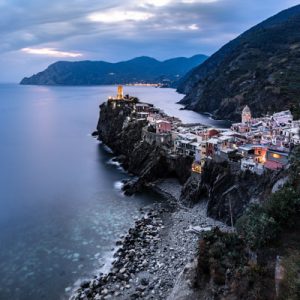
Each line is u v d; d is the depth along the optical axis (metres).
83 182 107.88
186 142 106.06
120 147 142.50
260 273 42.16
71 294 53.78
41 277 58.12
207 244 51.91
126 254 63.75
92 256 64.25
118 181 109.19
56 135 190.25
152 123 128.50
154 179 104.69
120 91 195.00
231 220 70.38
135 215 82.19
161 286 53.72
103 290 53.75
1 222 78.44
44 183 106.75
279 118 138.00
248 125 132.50
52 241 69.88
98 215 82.38
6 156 141.50
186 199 88.19
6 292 54.47
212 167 85.12
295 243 44.34
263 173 72.44
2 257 63.97
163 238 69.12
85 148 157.38
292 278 37.94
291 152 72.44
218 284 45.91
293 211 47.28
